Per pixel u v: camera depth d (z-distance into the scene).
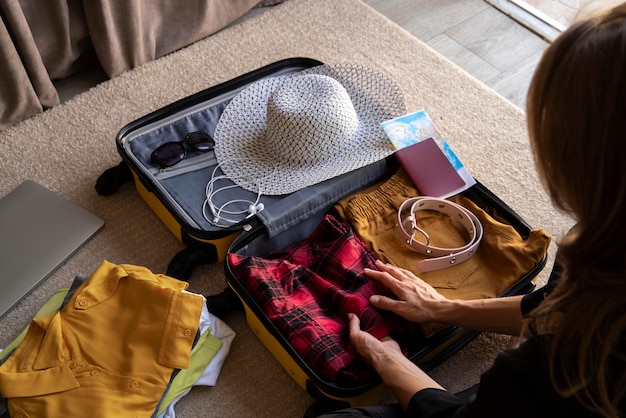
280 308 1.16
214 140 1.43
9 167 1.53
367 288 1.19
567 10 1.97
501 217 1.34
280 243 1.33
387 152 1.38
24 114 1.62
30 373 1.08
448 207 1.33
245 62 1.80
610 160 0.54
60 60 1.66
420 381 1.00
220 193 1.35
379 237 1.32
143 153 1.41
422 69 1.80
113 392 1.08
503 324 1.06
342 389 1.07
